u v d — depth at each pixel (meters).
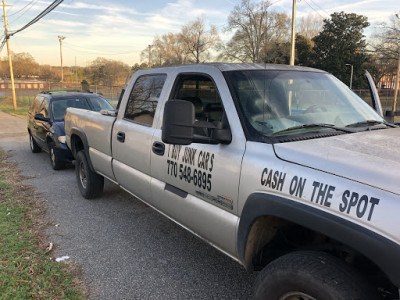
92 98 8.70
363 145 2.17
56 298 2.95
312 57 55.56
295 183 2.02
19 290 3.03
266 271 2.10
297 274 1.89
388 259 1.57
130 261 3.62
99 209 5.17
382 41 42.59
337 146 2.15
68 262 3.59
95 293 3.06
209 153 2.70
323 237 2.31
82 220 4.75
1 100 42.50
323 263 1.87
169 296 3.03
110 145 4.38
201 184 2.79
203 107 2.97
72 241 4.09
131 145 3.85
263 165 2.25
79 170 5.68
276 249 2.55
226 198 2.55
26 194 5.91
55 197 5.75
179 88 3.30
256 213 2.23
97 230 4.41
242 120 2.51
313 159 2.03
